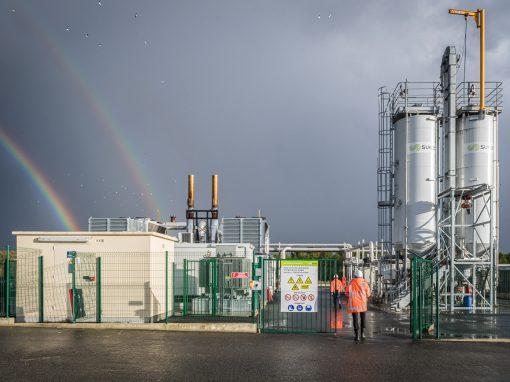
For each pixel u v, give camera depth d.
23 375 10.41
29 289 19.95
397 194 30.28
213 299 22.20
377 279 36.22
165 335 16.33
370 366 11.49
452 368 11.36
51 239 19.97
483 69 30.89
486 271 30.55
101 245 19.84
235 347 14.02
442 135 30.41
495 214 30.66
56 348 13.74
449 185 29.25
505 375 10.73
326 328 18.38
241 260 23.83
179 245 27.30
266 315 23.12
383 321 21.58
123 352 13.15
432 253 29.39
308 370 10.99
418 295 16.66
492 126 30.78
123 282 19.66
